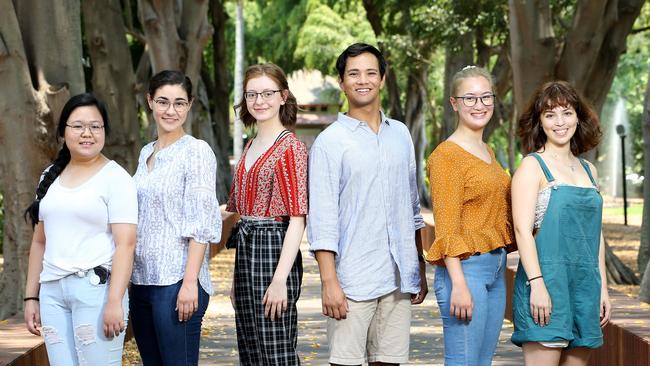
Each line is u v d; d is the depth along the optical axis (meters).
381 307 7.72
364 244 7.57
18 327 9.68
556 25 30.92
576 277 7.45
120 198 7.05
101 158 7.18
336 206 7.54
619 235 34.59
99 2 21.27
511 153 47.47
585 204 7.47
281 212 7.61
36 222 7.19
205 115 42.66
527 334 7.45
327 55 51.38
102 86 21.38
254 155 7.73
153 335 7.60
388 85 48.28
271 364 7.57
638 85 63.44
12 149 14.37
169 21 25.22
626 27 22.23
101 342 7.01
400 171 7.69
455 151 7.54
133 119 21.67
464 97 7.59
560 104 7.55
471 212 7.54
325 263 7.51
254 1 56.16
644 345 8.47
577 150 7.83
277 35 53.94
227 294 20.03
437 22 34.09
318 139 7.59
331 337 7.70
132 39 40.78
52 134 14.41
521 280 7.51
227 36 55.78
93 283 7.00
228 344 13.75
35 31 14.80
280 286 7.48
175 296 7.41
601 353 9.81
